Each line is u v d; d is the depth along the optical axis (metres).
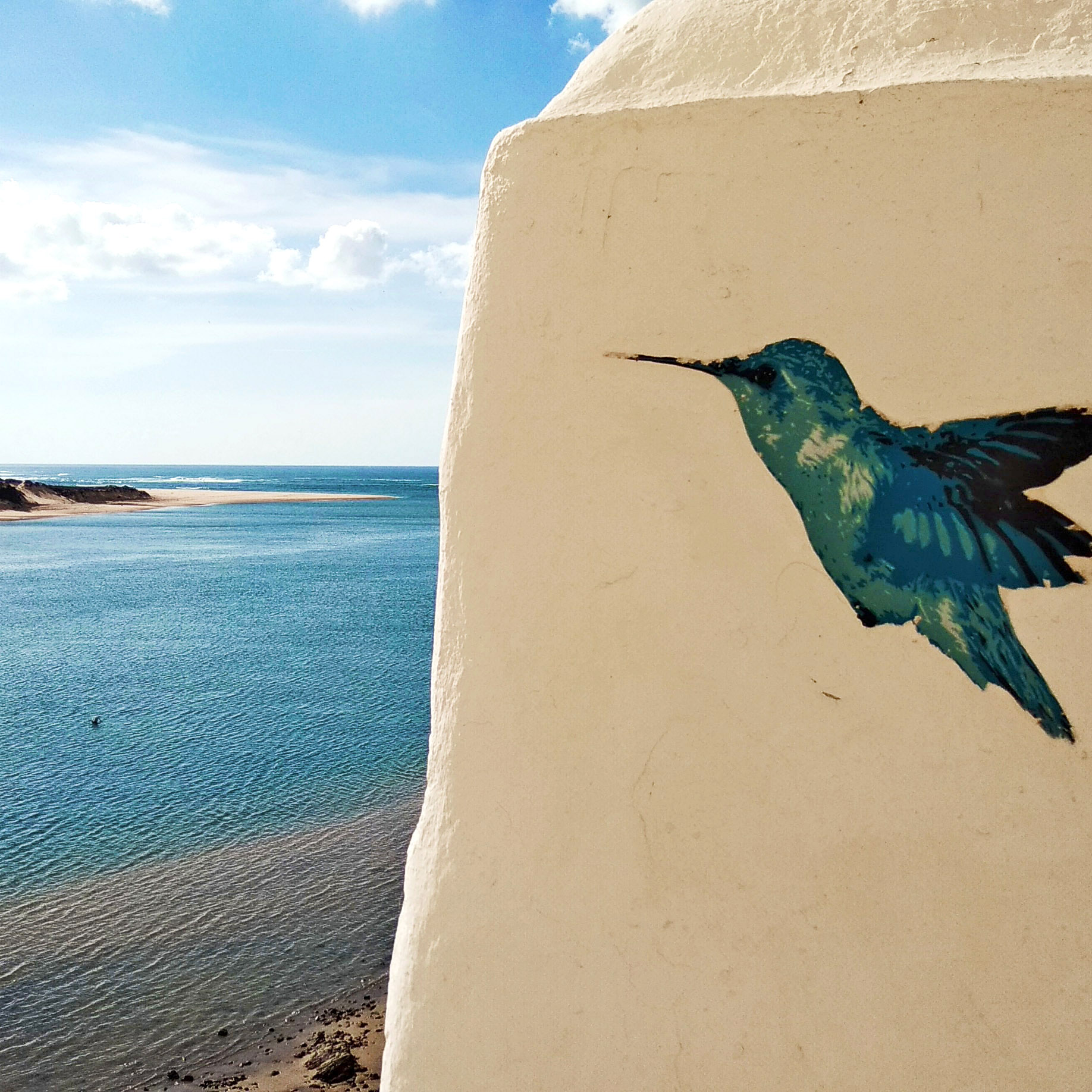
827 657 1.88
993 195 1.84
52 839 11.87
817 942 1.81
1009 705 1.79
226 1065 7.49
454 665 2.19
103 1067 7.49
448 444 2.26
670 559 1.98
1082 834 1.74
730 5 2.23
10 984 8.62
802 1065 1.78
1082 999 1.70
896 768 1.82
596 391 2.05
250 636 25.38
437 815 2.17
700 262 1.98
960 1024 1.73
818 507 1.91
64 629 26.16
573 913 1.96
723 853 1.88
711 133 1.97
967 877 1.76
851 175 1.89
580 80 2.31
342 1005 8.30
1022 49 1.97
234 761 14.95
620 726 1.98
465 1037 2.01
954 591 1.83
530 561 2.09
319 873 10.95
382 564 43.38
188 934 9.52
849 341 1.90
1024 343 1.83
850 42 2.06
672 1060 1.85
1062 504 1.80
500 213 2.18
